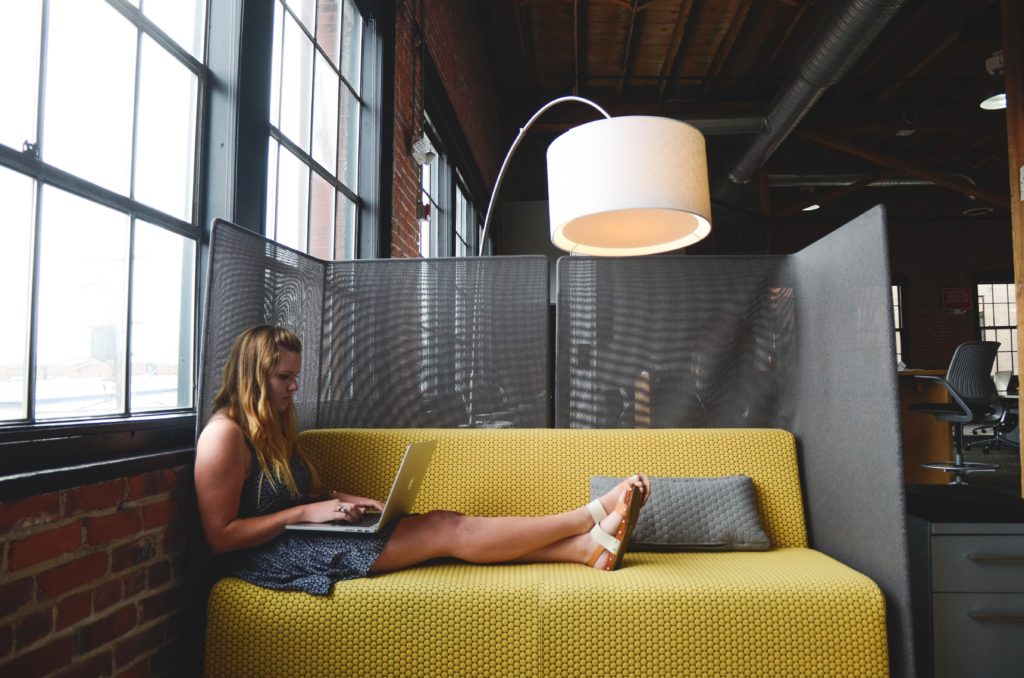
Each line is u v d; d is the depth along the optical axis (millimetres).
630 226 2168
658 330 2512
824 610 1612
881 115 8375
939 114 8359
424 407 2539
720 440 2262
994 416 5574
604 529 1816
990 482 5859
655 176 1773
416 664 1611
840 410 2020
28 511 1260
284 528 1775
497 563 1867
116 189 1709
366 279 2602
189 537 1772
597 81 8102
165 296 1926
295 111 2727
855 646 1602
